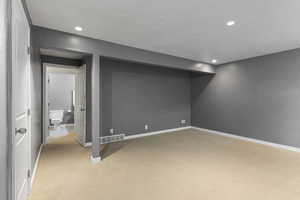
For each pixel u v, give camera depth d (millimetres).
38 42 2303
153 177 2279
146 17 2090
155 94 5008
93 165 2666
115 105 4215
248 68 4219
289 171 2475
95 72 2801
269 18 2117
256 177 2289
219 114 4980
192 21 2199
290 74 3469
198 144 3881
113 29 2436
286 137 3543
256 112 4070
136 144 3867
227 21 2211
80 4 1788
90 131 3738
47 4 1780
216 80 5043
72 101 7211
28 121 1925
